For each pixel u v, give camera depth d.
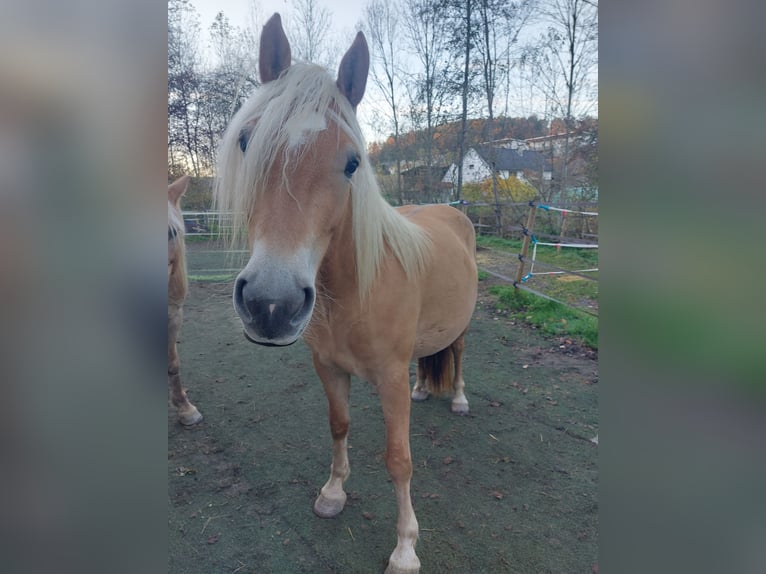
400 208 2.78
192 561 1.70
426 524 1.88
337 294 1.51
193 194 5.06
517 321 4.70
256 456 2.39
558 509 1.96
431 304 1.91
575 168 10.64
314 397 3.08
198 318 5.02
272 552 1.75
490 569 1.65
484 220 11.22
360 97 1.44
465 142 12.65
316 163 1.22
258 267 1.14
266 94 1.34
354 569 1.67
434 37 12.38
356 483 2.16
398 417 1.64
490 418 2.74
